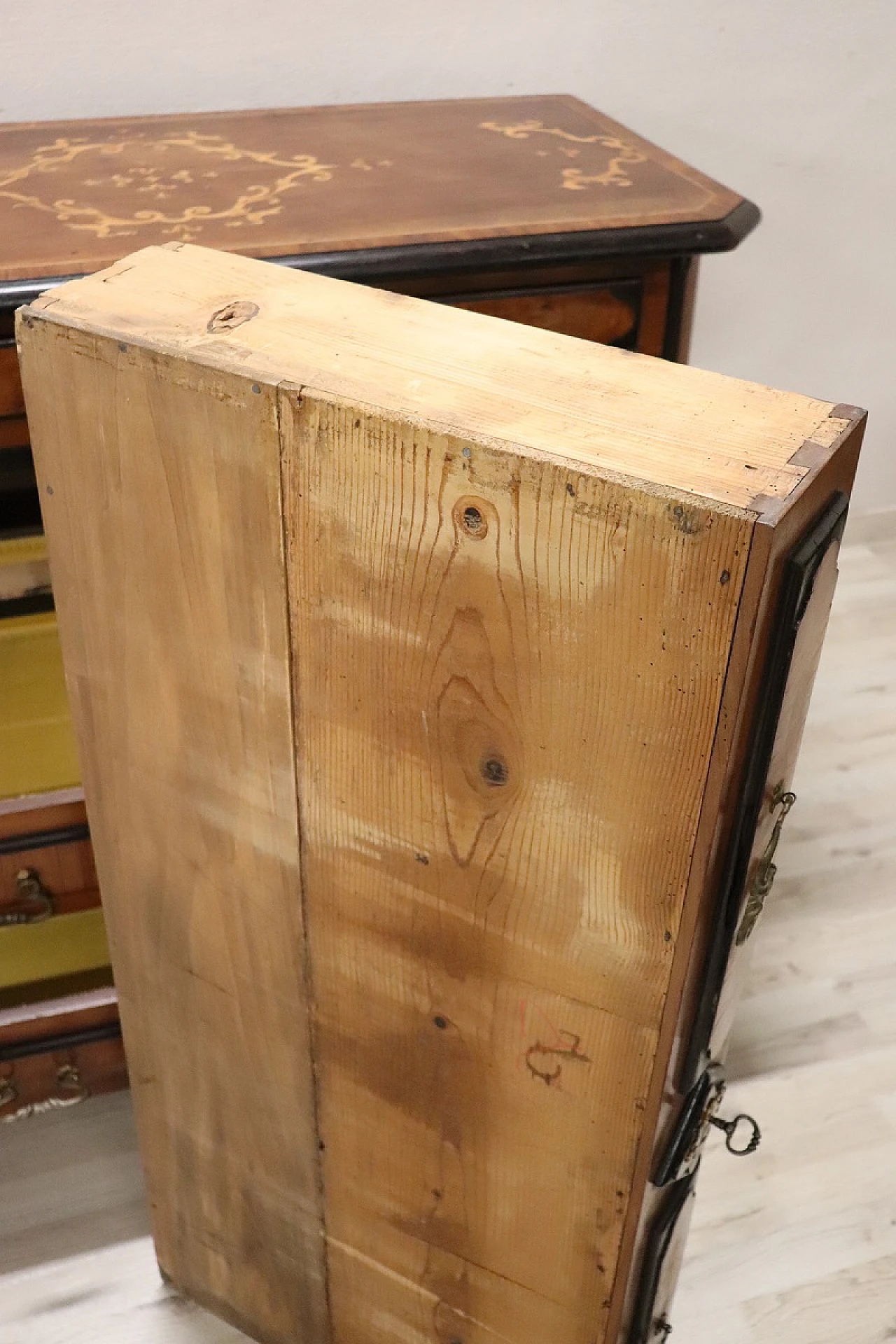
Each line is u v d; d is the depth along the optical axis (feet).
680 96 6.17
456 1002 2.86
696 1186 4.80
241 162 4.41
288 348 2.31
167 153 4.50
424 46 5.51
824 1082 5.21
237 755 2.81
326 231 3.71
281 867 2.95
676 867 2.31
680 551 1.95
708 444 2.05
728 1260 4.56
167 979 3.47
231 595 2.53
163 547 2.56
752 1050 5.33
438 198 4.02
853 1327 4.37
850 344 7.54
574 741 2.28
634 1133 2.76
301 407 2.18
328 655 2.49
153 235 3.69
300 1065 3.33
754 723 2.16
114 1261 4.57
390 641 2.38
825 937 5.87
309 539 2.34
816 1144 4.97
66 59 4.99
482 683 2.32
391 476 2.16
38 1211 4.72
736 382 2.25
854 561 8.45
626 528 1.98
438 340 2.37
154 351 2.29
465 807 2.52
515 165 4.39
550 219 3.83
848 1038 5.40
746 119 6.39
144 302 2.48
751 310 7.18
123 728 2.99
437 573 2.23
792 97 6.39
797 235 6.95
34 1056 4.67
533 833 2.46
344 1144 3.42
